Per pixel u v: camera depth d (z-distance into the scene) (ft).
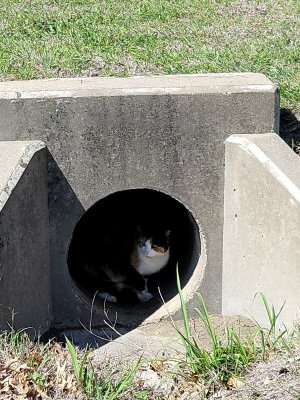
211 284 14.30
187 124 13.76
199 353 11.91
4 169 12.82
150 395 11.68
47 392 11.41
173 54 17.21
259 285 13.37
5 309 12.32
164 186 13.96
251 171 13.30
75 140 13.71
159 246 15.26
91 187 13.87
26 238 12.99
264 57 17.22
